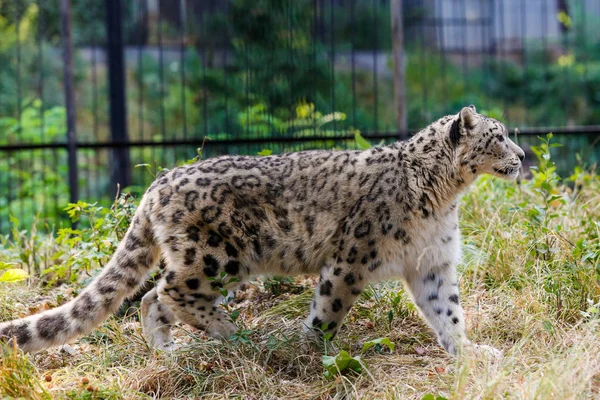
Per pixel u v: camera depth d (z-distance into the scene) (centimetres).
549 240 1030
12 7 2459
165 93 2617
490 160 917
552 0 3525
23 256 1157
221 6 2416
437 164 893
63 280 1152
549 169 1079
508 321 925
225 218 891
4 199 1920
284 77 2050
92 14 2525
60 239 1147
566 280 959
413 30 3189
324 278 889
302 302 999
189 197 891
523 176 1256
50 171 2045
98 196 1944
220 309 927
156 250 919
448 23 3209
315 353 865
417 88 2898
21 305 1051
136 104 2581
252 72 2069
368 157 905
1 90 2427
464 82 2808
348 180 892
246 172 905
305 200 898
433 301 905
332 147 1525
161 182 915
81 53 2673
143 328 943
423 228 884
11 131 2006
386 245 879
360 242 875
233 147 1653
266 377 816
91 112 2578
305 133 1731
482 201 1197
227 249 898
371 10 2927
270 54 2081
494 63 2992
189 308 905
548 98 2795
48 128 2062
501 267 1025
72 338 879
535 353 830
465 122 903
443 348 895
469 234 1121
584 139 1969
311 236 897
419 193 882
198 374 827
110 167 1812
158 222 898
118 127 1761
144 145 1488
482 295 995
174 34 2722
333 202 890
